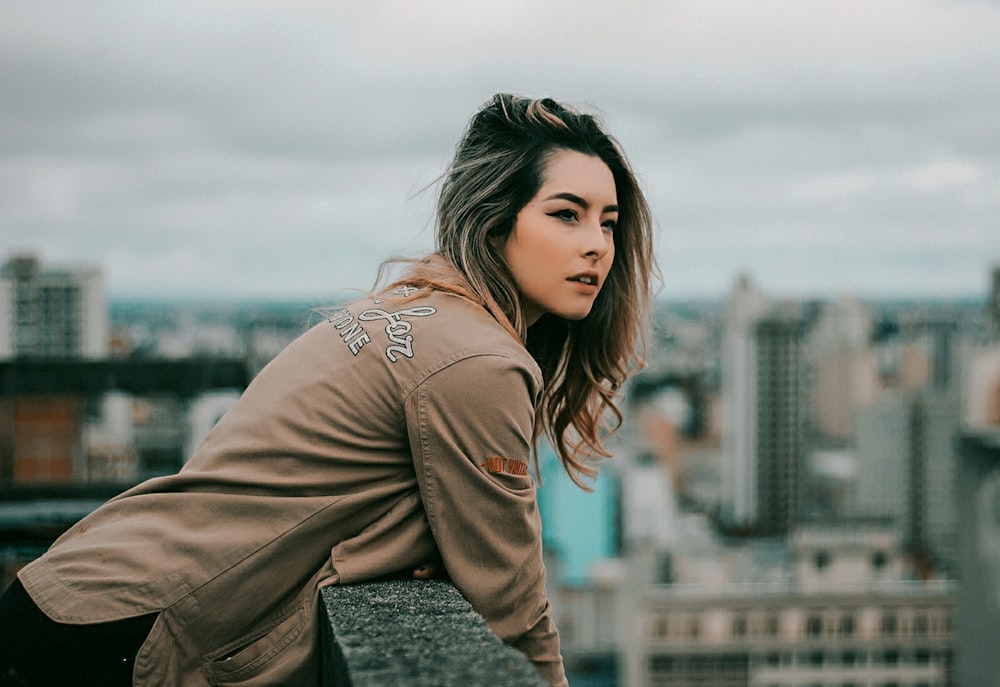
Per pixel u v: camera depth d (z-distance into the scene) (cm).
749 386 14562
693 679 7494
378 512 180
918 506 13350
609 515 9850
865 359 15750
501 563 178
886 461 13650
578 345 233
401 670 125
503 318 194
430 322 182
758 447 14450
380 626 147
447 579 182
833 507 13575
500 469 176
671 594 7638
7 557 305
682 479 15275
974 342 12112
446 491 174
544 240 197
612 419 239
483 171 200
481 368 174
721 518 13712
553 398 238
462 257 198
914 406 13575
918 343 15588
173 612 170
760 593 7656
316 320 207
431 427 173
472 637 140
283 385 184
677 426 17150
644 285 227
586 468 241
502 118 202
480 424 174
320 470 177
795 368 14600
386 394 176
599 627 9438
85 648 169
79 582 172
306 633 173
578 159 200
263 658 173
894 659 7444
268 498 175
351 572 175
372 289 206
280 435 178
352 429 177
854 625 7512
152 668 169
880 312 16100
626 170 212
